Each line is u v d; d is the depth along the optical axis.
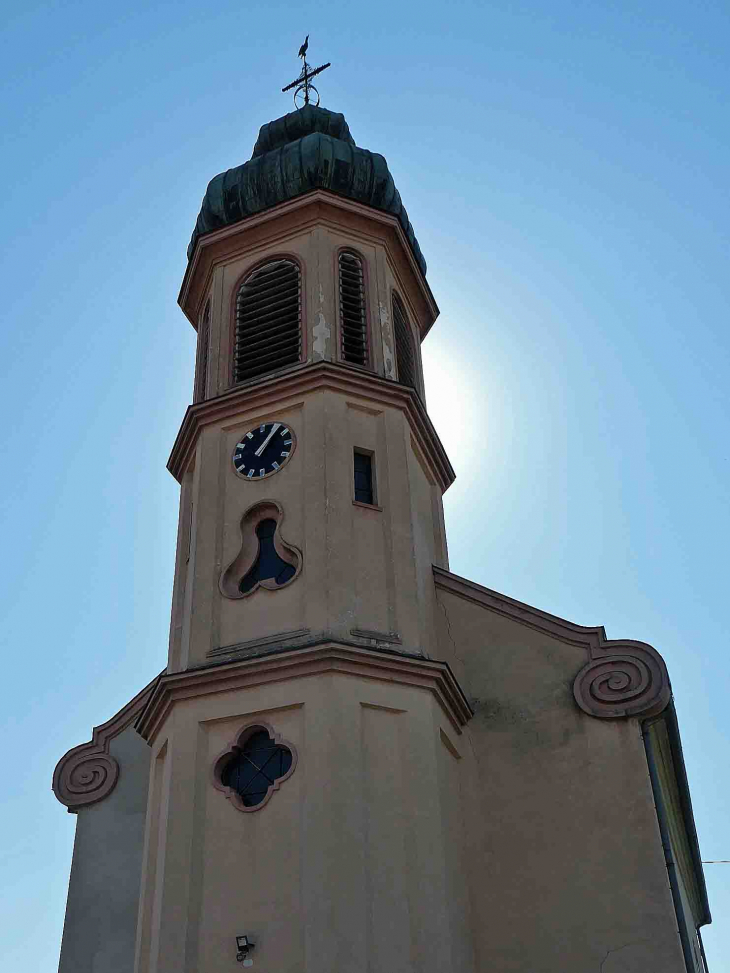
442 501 25.98
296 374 23.08
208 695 19.39
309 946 16.33
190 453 24.27
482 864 19.64
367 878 17.12
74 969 21.31
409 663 19.45
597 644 21.45
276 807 17.91
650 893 18.69
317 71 32.03
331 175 26.97
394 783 18.33
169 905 17.41
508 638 22.05
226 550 21.64
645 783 19.73
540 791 20.17
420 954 16.83
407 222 28.14
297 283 25.50
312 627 19.78
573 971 18.38
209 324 26.23
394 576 21.06
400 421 23.30
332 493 21.38
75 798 23.50
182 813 18.27
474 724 21.20
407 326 27.64
